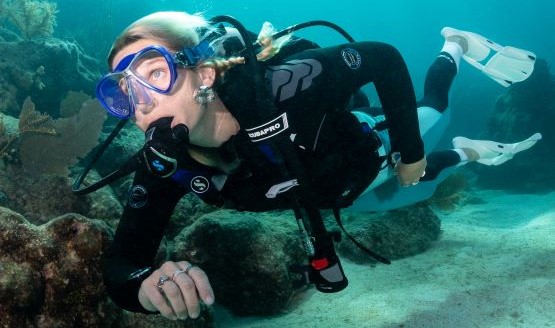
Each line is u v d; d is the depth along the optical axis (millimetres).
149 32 1480
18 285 1761
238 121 1559
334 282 1736
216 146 1639
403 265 3877
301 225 1683
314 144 1817
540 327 2457
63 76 5707
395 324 2793
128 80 1384
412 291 3256
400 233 4172
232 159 1674
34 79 5188
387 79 2025
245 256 3322
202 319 2775
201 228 3395
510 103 9148
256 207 1877
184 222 4051
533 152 8398
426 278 3469
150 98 1393
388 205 3701
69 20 13789
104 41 12945
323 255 1687
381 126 2385
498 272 3268
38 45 5422
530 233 4047
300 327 3041
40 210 3369
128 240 1708
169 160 1382
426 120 3541
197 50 1426
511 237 4055
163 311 1282
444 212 5984
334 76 1811
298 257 3787
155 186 1737
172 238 3977
